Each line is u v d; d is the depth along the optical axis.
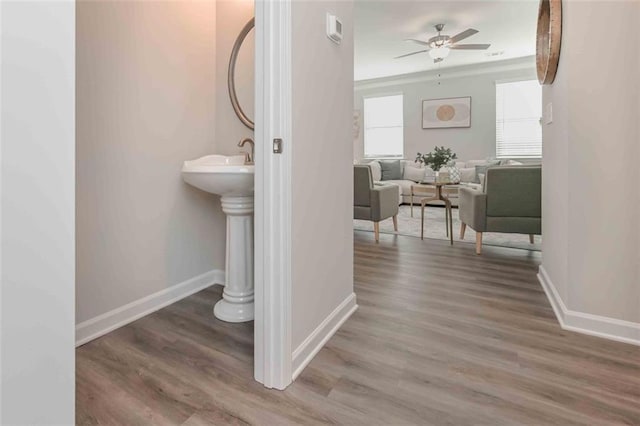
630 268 1.60
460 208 3.79
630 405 1.19
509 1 4.12
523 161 6.46
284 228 1.29
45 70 0.62
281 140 1.27
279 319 1.29
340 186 1.80
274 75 1.25
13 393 0.60
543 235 2.42
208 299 2.18
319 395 1.26
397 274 2.63
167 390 1.29
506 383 1.31
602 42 1.61
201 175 1.75
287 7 1.26
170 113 2.07
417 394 1.25
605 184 1.63
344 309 1.86
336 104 1.73
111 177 1.78
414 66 6.73
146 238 1.97
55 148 0.64
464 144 6.94
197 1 2.20
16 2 0.58
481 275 2.59
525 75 6.32
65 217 0.66
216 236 2.43
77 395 1.26
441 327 1.77
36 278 0.62
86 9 1.64
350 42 1.89
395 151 7.62
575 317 1.73
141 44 1.89
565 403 1.20
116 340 1.67
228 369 1.43
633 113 1.56
